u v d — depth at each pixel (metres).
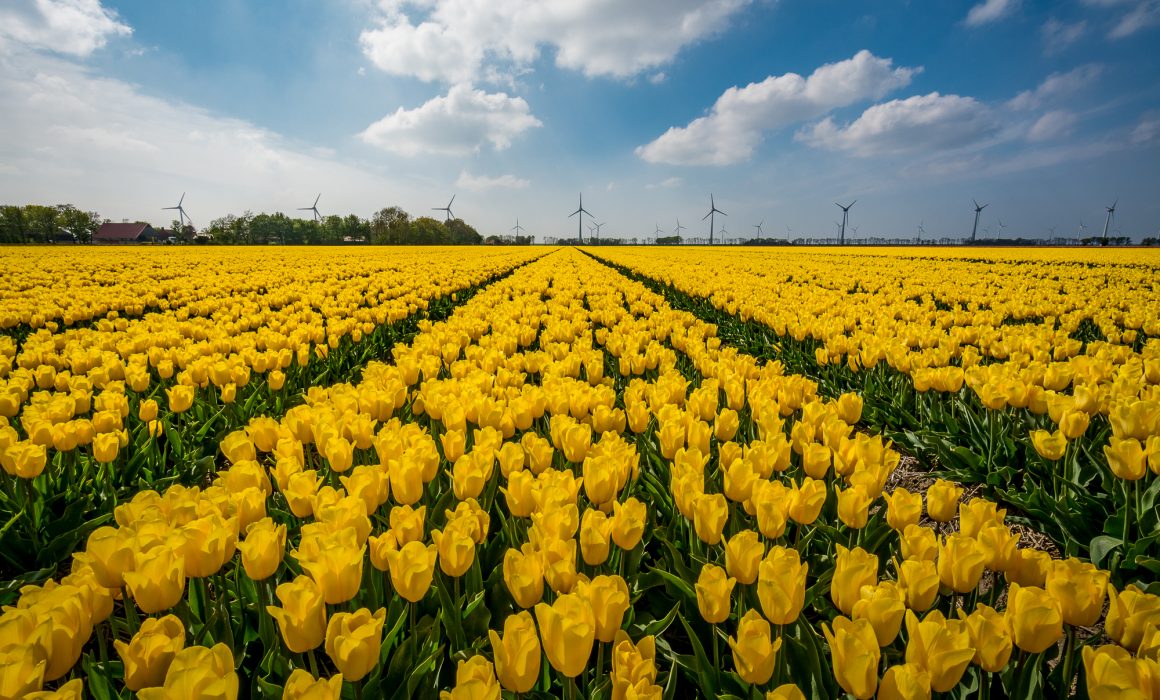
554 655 1.77
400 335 11.77
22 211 106.31
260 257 37.81
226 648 1.67
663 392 4.57
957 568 2.13
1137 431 3.74
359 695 2.23
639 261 36.53
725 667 2.70
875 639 1.78
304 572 2.87
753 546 2.26
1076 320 9.97
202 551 2.21
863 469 3.22
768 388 4.71
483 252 53.41
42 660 1.65
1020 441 5.09
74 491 4.28
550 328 8.27
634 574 3.09
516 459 3.18
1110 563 3.63
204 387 6.00
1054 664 3.03
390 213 120.06
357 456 4.09
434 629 2.52
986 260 38.69
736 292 15.76
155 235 130.00
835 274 24.86
